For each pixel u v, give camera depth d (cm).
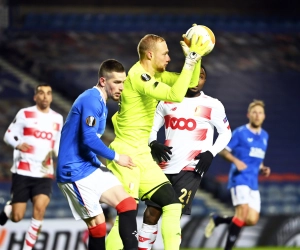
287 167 6956
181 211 2430
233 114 7581
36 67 7975
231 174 3691
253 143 3653
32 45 8319
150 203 2450
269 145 7256
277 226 4572
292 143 7325
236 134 3675
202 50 2191
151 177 2345
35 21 8631
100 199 2202
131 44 8531
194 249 4428
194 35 2208
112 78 2200
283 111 7750
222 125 2566
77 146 2192
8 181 6056
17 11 8594
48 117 3453
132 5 8869
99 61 8181
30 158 3397
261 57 8588
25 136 3412
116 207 2177
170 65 7938
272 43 8825
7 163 6419
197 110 2539
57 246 4044
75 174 2186
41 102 3431
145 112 2355
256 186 3684
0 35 8362
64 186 2223
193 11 8919
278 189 6241
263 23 8994
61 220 4069
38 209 3362
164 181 2355
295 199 6184
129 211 2169
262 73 8294
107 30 8700
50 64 8025
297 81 8219
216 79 8106
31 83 7788
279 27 8988
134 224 2166
